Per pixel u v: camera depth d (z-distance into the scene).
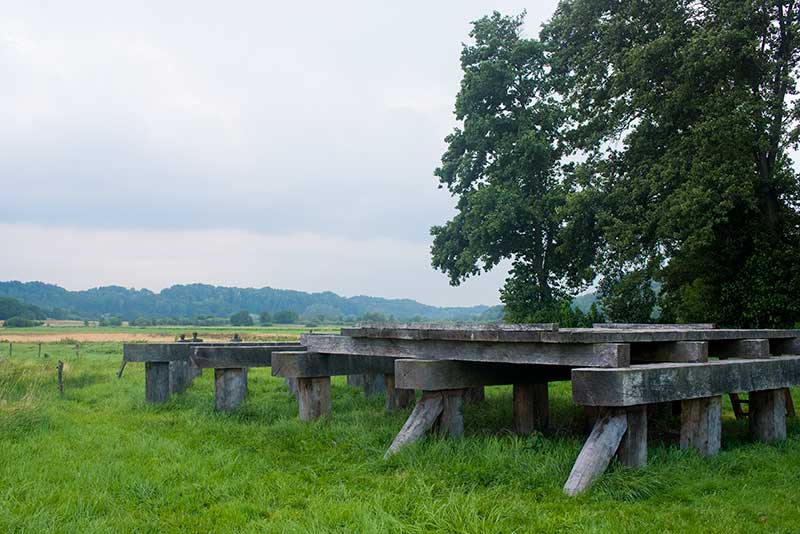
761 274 21.44
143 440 8.99
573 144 28.12
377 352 9.39
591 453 6.57
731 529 5.38
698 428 7.77
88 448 8.63
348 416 10.75
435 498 6.22
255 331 90.06
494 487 6.47
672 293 25.17
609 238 23.59
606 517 5.65
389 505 6.00
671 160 21.97
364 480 7.00
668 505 6.04
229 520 5.81
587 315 28.73
